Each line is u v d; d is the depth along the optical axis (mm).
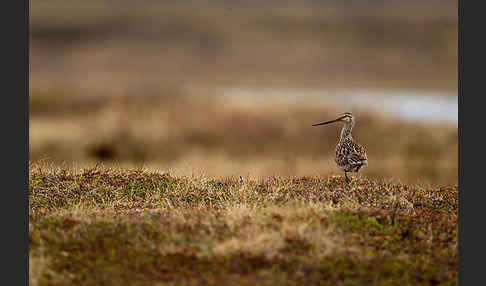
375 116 117750
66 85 162500
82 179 53594
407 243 40781
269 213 43344
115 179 53938
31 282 35562
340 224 41969
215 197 50781
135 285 35219
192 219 42719
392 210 45406
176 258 37750
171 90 160625
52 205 48469
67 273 36438
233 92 178000
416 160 94188
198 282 35281
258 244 38719
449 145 101875
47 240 39656
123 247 38938
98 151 102438
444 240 41375
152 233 40531
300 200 48594
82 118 117250
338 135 111625
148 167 58500
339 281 36031
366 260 38094
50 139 101938
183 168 58688
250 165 81812
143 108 128500
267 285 35031
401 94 177625
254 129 112688
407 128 110000
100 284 35406
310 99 138625
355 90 191500
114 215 44156
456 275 37500
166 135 108500
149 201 49719
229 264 37000
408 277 36938
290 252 38219
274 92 181000
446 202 48750
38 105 128250
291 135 110375
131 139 105875
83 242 39406
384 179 55781
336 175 57406
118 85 166750
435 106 146250
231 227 40812
